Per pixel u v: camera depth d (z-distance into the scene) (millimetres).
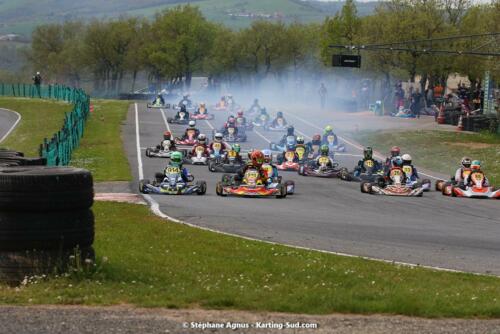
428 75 141375
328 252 29625
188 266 25484
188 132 90125
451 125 113812
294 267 25688
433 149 88562
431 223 39125
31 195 21984
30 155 84125
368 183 53594
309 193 53094
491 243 33062
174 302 19984
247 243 30688
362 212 43156
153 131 102312
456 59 132625
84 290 21172
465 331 18109
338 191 54719
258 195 49812
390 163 60500
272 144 85312
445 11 142375
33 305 19781
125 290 21328
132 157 74688
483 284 24047
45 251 22312
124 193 49812
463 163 54594
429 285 23438
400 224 38344
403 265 27125
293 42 198500
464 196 52562
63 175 22297
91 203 23188
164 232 32906
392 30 134875
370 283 23359
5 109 143750
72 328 17547
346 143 97375
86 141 88688
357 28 155625
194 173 64438
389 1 144375
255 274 24531
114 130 101312
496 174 70250
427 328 18250
